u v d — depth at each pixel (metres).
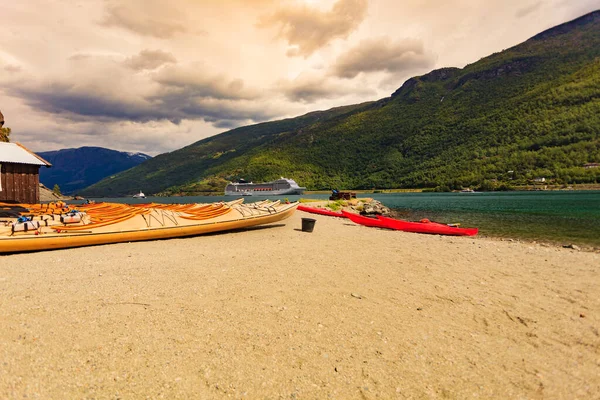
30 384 2.74
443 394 2.90
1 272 6.39
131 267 6.92
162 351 3.39
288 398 2.75
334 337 3.92
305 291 5.59
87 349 3.36
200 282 5.87
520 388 3.04
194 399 2.68
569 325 4.50
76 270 6.60
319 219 21.08
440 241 12.29
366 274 6.91
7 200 16.48
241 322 4.21
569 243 13.75
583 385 3.09
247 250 9.30
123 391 2.72
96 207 18.05
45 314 4.20
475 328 4.36
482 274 7.25
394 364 3.37
